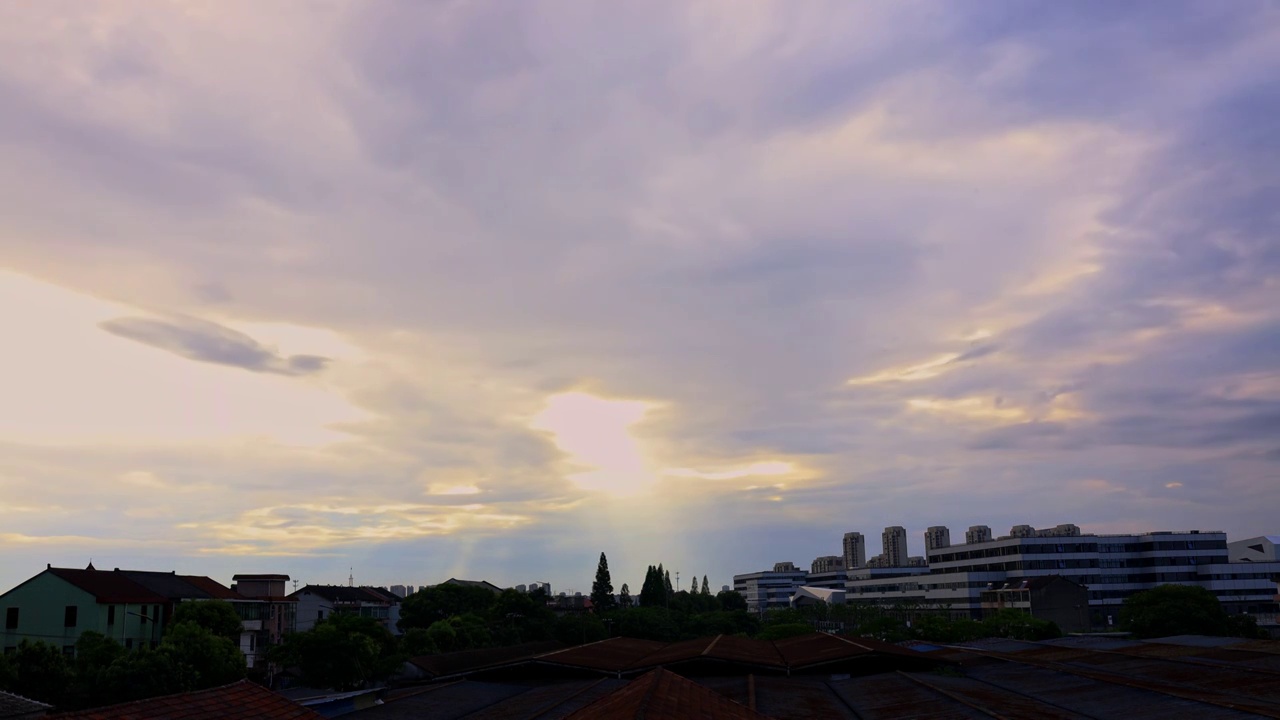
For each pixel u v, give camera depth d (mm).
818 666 59188
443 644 94562
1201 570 163375
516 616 121125
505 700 55594
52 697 53719
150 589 81625
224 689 20438
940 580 182750
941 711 37438
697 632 134125
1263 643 53500
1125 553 166500
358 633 71188
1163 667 45500
